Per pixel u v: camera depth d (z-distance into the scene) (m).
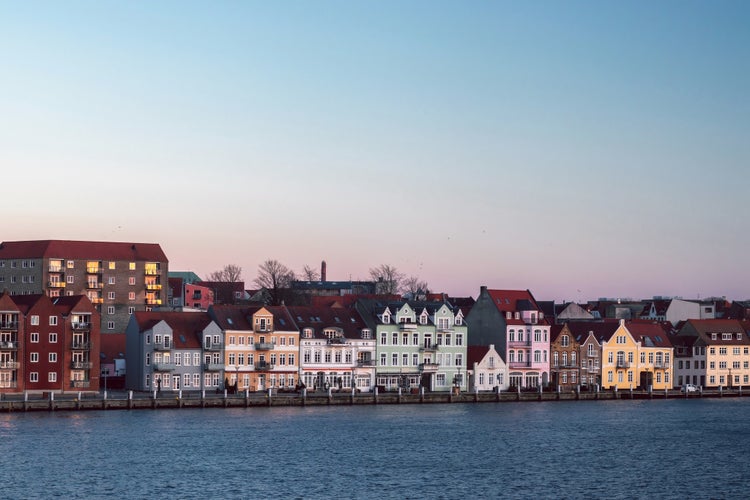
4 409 179.75
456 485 124.75
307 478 127.38
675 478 131.00
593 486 125.50
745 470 137.12
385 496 118.31
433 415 191.62
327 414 189.62
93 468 130.88
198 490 119.88
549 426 178.50
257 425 171.00
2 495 116.00
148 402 190.38
